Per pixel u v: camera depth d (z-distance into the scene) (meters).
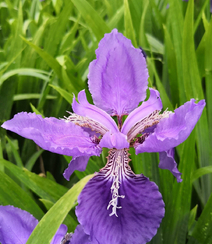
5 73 0.26
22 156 0.27
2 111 0.28
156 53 0.31
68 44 0.31
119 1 0.32
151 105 0.15
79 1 0.22
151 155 0.19
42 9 0.37
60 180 0.27
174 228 0.18
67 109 0.28
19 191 0.18
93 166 0.20
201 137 0.21
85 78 0.27
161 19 0.32
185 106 0.13
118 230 0.12
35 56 0.30
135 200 0.13
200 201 0.22
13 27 0.34
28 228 0.14
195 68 0.22
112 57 0.14
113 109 0.15
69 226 0.18
